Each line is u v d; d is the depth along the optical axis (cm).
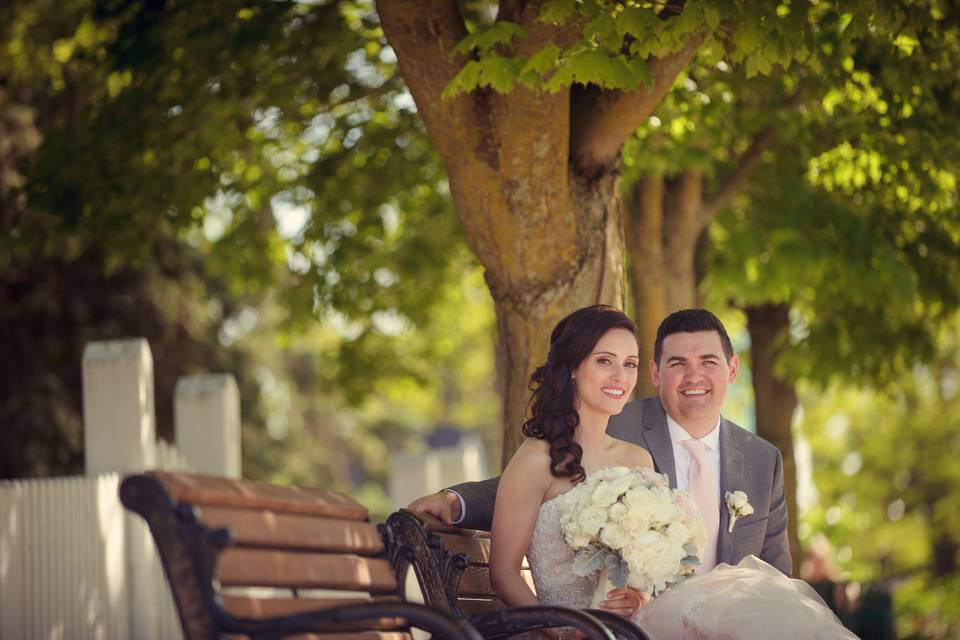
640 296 1256
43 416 2002
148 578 1041
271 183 1495
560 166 753
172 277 2202
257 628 413
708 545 654
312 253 1557
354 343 1777
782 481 678
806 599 551
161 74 1200
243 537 436
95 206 1258
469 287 2045
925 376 3170
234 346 2484
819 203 1352
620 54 688
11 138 1720
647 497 550
